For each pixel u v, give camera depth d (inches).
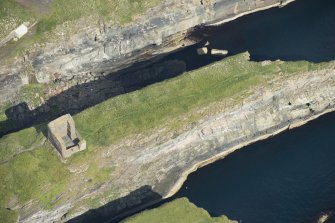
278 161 3703.3
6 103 3946.9
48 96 4035.4
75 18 4033.0
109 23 4057.6
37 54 3959.2
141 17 4084.6
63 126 3444.9
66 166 3432.6
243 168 3690.9
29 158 3432.6
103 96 4067.4
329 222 3378.4
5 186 3341.5
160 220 3314.5
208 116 3720.5
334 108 3912.4
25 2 4050.2
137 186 3607.3
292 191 3560.5
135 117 3659.0
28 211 3339.1
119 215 3538.4
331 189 3548.2
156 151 3629.4
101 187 3535.9
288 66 3882.9
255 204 3513.8
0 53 3887.8
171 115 3668.8
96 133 3582.7
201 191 3602.4
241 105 3779.5
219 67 3924.7
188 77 3875.5
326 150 3735.2
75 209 3506.4
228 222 3307.1
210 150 3745.1
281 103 3868.1
